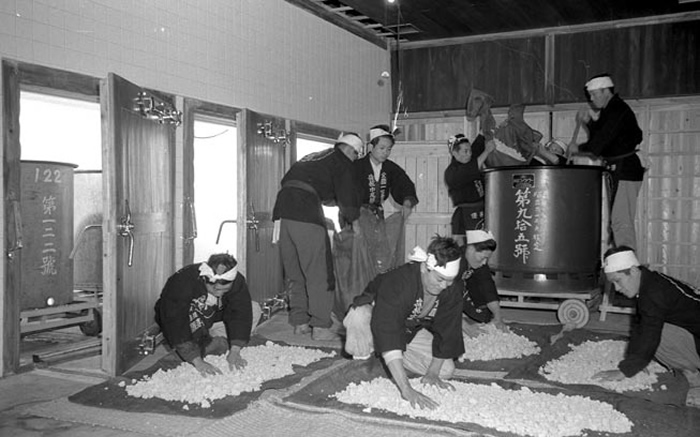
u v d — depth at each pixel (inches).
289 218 210.2
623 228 232.8
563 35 330.6
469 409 130.6
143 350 180.5
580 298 226.5
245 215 234.1
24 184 194.1
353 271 223.5
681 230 314.0
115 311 162.9
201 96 225.5
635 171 230.2
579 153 264.5
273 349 185.6
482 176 271.7
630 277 146.6
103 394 146.6
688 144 310.7
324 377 152.2
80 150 334.3
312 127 295.0
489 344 185.6
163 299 158.4
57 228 203.0
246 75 249.0
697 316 146.9
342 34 320.5
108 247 162.7
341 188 213.6
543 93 335.0
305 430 123.4
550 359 175.3
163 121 198.7
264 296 250.4
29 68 164.6
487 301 199.2
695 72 306.5
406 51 366.0
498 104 344.8
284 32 274.2
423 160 330.6
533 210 230.5
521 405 132.4
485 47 347.3
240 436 121.5
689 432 122.0
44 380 161.2
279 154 266.5
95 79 183.3
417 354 159.5
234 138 387.2
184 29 217.6
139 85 198.7
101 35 185.3
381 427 124.0
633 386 149.5
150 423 129.6
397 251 235.9
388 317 133.4
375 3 297.4
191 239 219.5
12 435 125.1
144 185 184.4
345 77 323.9
